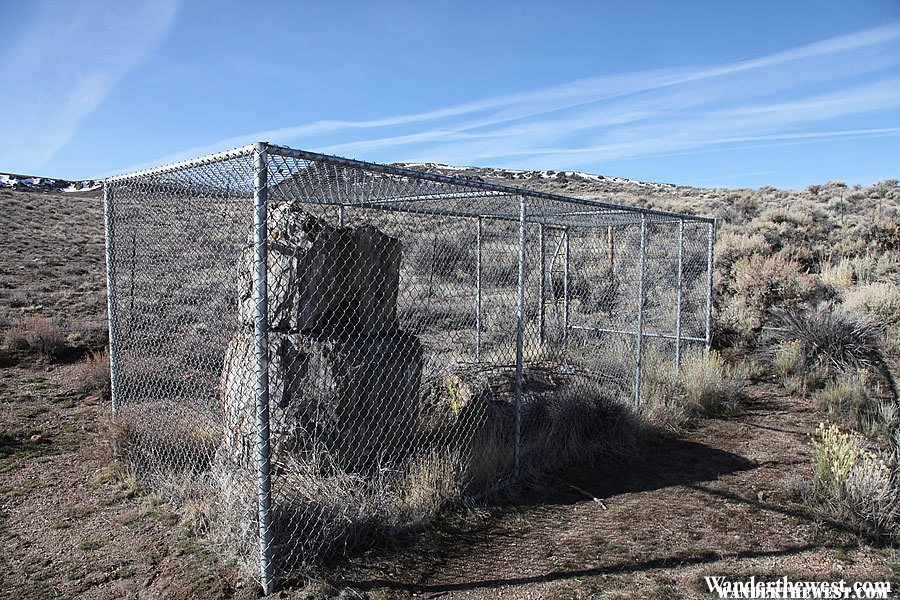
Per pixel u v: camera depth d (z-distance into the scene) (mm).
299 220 4270
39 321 9766
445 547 3766
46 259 18516
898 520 4008
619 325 10609
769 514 4270
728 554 3666
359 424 4266
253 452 4016
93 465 5160
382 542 3730
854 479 4195
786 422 6609
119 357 5496
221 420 5102
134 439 5191
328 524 3508
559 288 12953
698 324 10367
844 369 8047
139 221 5090
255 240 3043
